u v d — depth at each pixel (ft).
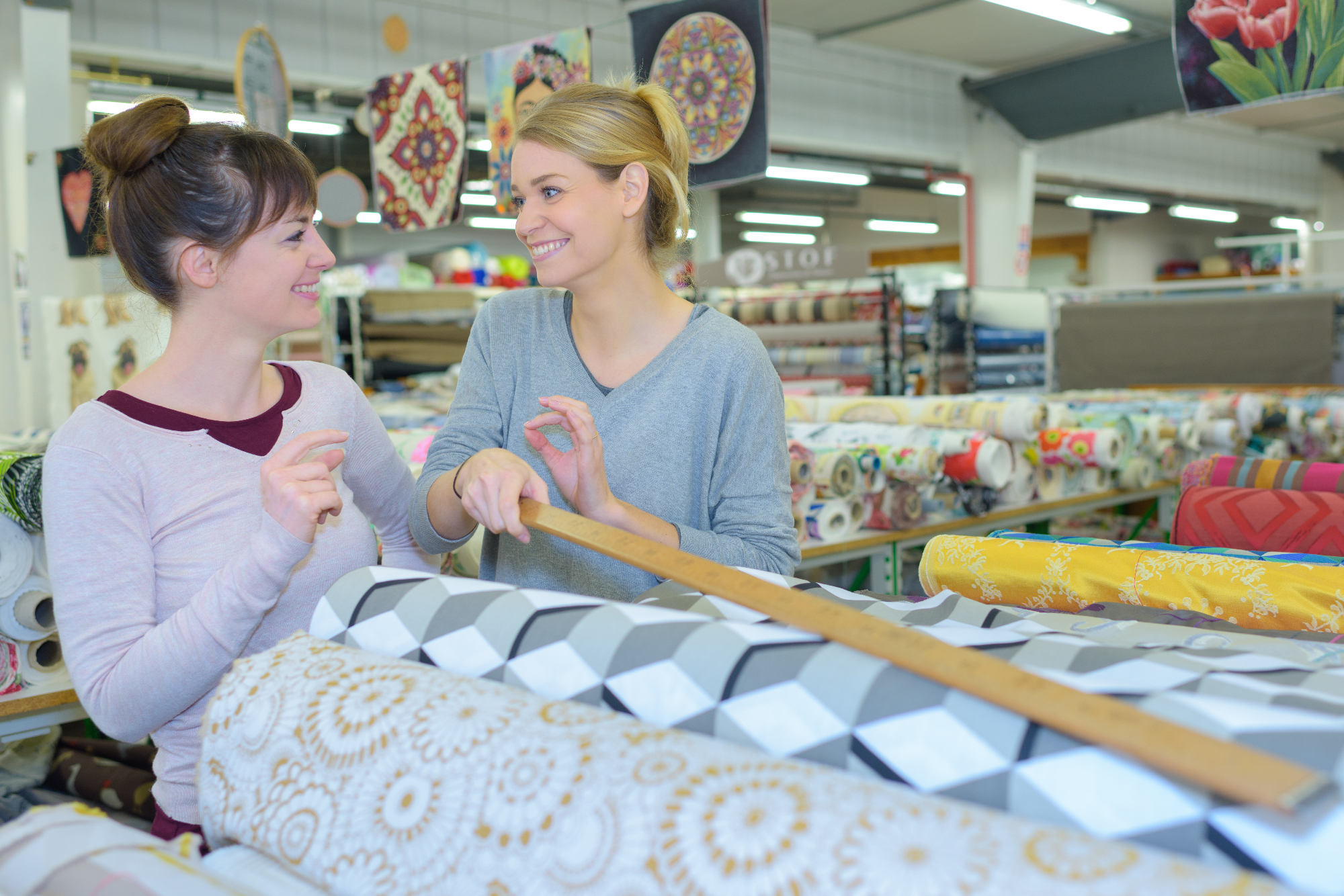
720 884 1.68
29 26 17.89
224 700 2.57
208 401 3.89
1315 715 1.70
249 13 28.40
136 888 1.94
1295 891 1.40
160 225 3.61
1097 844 1.53
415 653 2.66
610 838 1.83
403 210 16.05
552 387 4.43
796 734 2.01
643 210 4.24
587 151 3.97
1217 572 4.33
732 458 4.19
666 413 4.20
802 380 19.88
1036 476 10.79
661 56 11.94
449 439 4.48
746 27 11.27
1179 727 1.60
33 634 5.71
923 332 25.20
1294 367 15.20
